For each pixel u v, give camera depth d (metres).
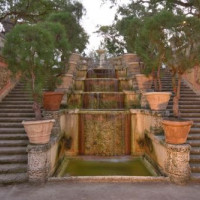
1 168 5.35
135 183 5.07
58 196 4.40
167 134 5.31
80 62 13.22
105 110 8.31
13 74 5.86
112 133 8.01
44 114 6.41
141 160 7.45
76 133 8.00
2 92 8.91
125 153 7.98
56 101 6.70
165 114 6.51
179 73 5.84
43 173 5.04
